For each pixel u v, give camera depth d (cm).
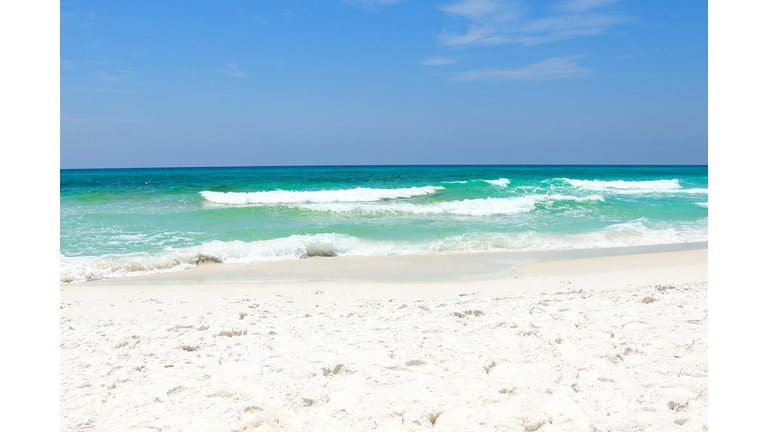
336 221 1391
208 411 291
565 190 2253
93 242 1074
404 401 301
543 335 424
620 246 1136
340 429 271
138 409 294
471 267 909
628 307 527
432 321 485
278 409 295
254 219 1405
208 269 913
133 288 734
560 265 912
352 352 390
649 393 304
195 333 452
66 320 514
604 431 260
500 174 3912
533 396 306
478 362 361
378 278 827
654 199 1975
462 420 278
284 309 564
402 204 1630
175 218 1400
